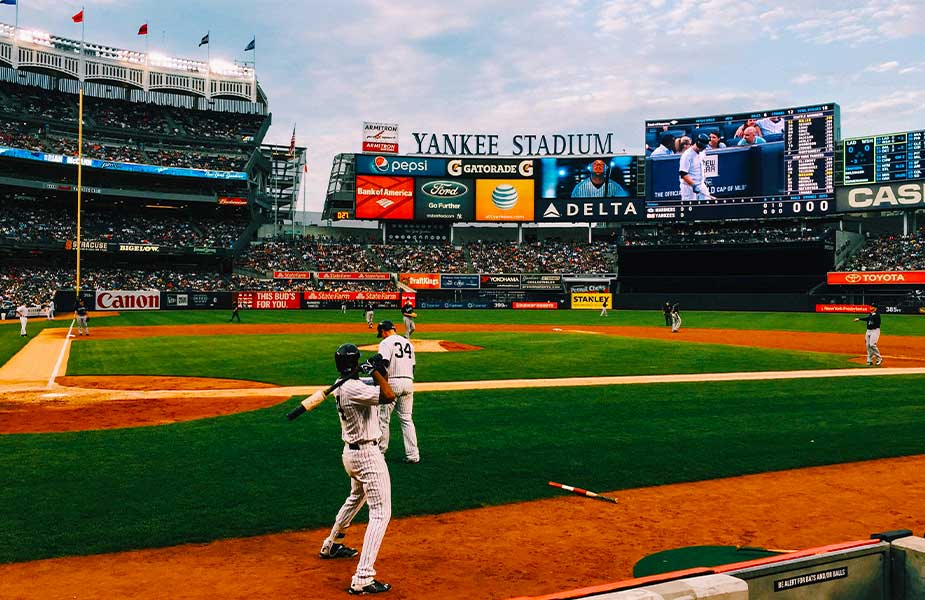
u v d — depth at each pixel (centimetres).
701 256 6656
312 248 8162
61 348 2830
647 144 7206
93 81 7875
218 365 2198
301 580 578
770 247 6316
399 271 7788
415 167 7862
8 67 7275
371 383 635
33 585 562
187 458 998
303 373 1997
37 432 1189
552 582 577
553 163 7756
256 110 8788
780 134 6644
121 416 1343
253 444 1093
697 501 820
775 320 5012
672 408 1423
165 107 8219
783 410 1405
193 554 637
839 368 2127
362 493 625
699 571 396
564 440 1128
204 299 6544
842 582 417
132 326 4309
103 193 6856
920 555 420
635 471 948
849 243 6806
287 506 779
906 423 1275
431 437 1148
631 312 6425
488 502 807
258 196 8575
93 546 652
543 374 1967
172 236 7406
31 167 6756
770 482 905
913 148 6228
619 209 7594
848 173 6538
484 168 7844
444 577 588
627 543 676
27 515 739
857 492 861
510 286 7531
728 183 6875
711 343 3078
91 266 7075
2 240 6188
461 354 2538
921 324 4431
